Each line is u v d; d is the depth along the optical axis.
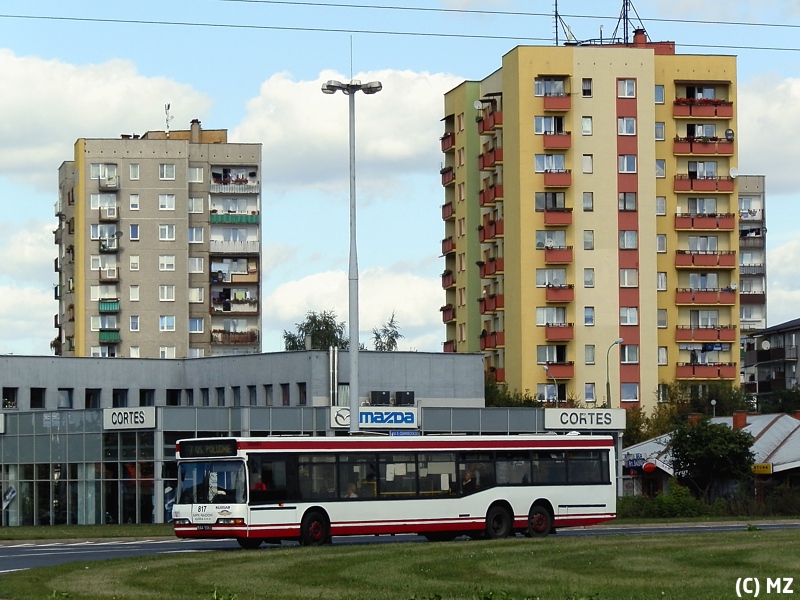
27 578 27.23
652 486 83.94
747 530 42.59
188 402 90.25
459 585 24.73
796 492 68.69
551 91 108.81
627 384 108.69
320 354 78.94
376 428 73.94
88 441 70.44
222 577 26.80
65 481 71.00
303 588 24.61
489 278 113.56
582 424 79.69
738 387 111.06
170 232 131.38
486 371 111.88
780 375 144.88
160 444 68.62
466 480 40.72
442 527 40.03
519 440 41.97
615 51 109.31
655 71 113.25
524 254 107.88
